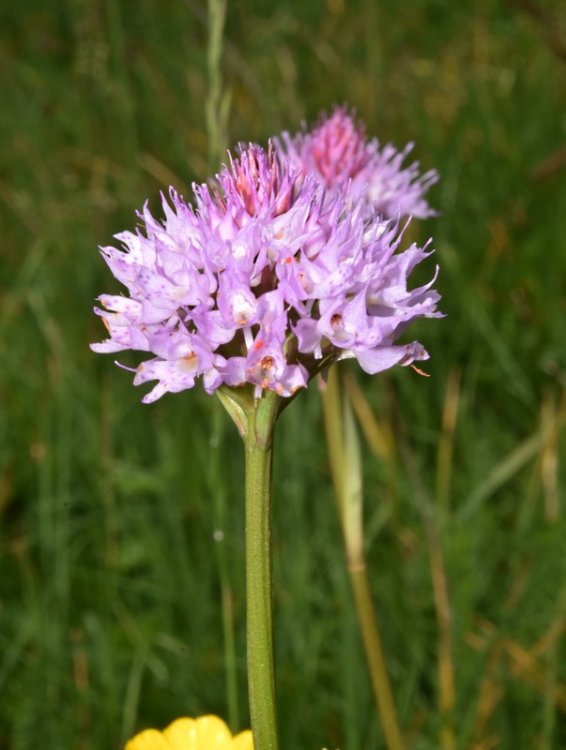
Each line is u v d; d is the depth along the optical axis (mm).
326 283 131
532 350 336
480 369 328
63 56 497
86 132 436
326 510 292
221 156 225
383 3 501
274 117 297
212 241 135
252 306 131
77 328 358
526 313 347
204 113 431
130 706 238
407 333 333
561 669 251
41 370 344
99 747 245
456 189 378
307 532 291
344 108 243
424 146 410
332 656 266
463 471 306
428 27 489
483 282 353
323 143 227
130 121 396
